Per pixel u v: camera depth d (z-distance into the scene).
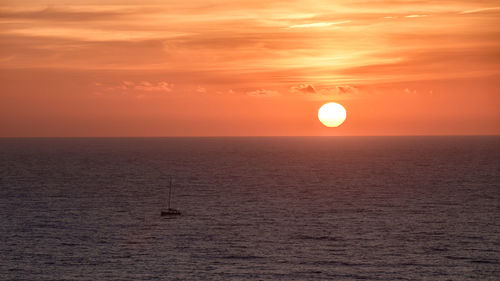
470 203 132.88
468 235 97.44
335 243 91.88
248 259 82.38
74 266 78.44
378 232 100.19
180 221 111.12
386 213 120.06
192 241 93.25
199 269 77.31
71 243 91.38
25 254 84.31
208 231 101.25
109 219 113.12
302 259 82.38
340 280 73.06
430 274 75.38
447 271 76.62
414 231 100.88
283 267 78.38
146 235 97.75
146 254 84.88
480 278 73.88
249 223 109.00
